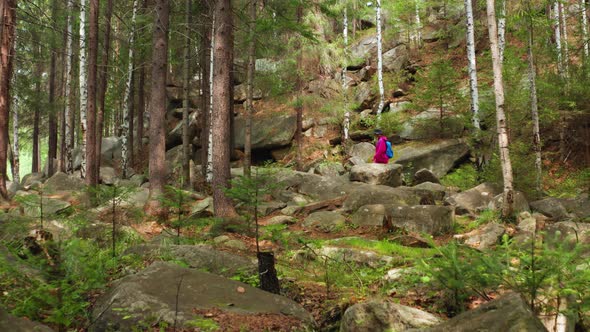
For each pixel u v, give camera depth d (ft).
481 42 87.56
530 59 44.57
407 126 71.82
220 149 38.04
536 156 43.37
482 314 10.90
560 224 26.18
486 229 29.22
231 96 75.82
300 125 69.92
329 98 72.74
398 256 24.54
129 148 85.81
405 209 34.68
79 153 92.32
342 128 78.54
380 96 78.38
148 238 32.22
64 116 90.48
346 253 25.36
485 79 73.92
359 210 36.91
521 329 10.03
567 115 52.95
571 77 53.01
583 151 55.42
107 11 69.82
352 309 13.57
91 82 50.55
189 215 40.34
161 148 43.75
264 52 63.62
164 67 46.16
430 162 62.39
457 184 56.90
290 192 50.67
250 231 34.40
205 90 68.03
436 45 93.30
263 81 66.95
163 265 17.02
